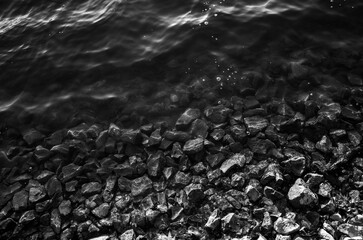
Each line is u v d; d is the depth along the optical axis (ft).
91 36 13.23
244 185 8.94
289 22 12.16
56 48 13.20
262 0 13.08
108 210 9.05
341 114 9.80
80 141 10.50
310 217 8.26
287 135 9.64
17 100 12.03
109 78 11.91
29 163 10.37
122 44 12.66
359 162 8.93
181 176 9.30
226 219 8.34
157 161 9.59
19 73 12.74
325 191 8.54
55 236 8.91
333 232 7.96
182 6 13.38
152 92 11.29
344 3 12.35
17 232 9.06
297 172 8.92
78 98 11.64
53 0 15.60
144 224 8.69
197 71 11.47
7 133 11.24
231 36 12.09
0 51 13.61
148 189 9.23
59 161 10.21
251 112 10.20
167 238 8.36
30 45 13.58
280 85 10.72
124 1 14.03
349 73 10.69
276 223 8.18
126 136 10.23
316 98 10.27
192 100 10.86
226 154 9.52
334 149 9.23
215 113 10.31
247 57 11.51
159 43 12.42
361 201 8.30
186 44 12.16
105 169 9.77
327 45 11.42
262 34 11.98
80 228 8.89
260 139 9.62
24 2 15.93
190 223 8.57
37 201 9.51
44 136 10.98
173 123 10.50
